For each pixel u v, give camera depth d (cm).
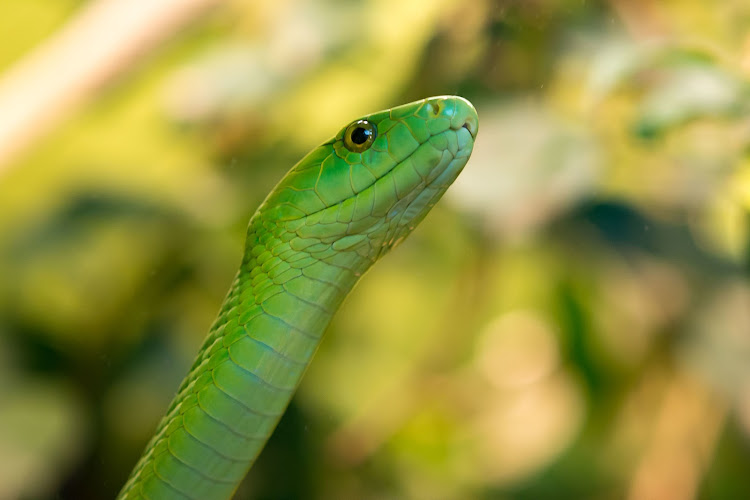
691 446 52
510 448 57
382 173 43
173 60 51
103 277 52
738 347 46
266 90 49
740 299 46
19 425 51
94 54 46
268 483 51
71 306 52
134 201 50
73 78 46
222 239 51
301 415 51
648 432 52
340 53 49
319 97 51
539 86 47
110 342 52
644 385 51
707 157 46
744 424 50
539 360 60
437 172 43
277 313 43
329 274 43
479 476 57
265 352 43
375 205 43
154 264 51
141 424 52
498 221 44
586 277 50
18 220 53
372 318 58
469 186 44
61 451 51
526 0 47
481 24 47
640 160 45
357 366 57
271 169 51
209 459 43
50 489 52
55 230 50
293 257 43
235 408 43
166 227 51
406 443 56
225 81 49
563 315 52
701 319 47
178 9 47
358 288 57
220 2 48
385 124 43
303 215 43
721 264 46
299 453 51
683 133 45
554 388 57
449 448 57
